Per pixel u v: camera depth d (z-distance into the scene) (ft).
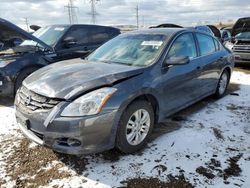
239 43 29.66
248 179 9.03
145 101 10.73
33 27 28.40
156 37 13.19
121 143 9.98
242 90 20.45
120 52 13.09
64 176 9.28
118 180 9.03
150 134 11.43
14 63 17.11
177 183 8.84
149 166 9.78
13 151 10.91
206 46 15.81
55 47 20.33
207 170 9.52
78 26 22.79
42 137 9.38
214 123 13.61
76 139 8.98
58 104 9.04
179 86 12.73
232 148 11.03
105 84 9.59
